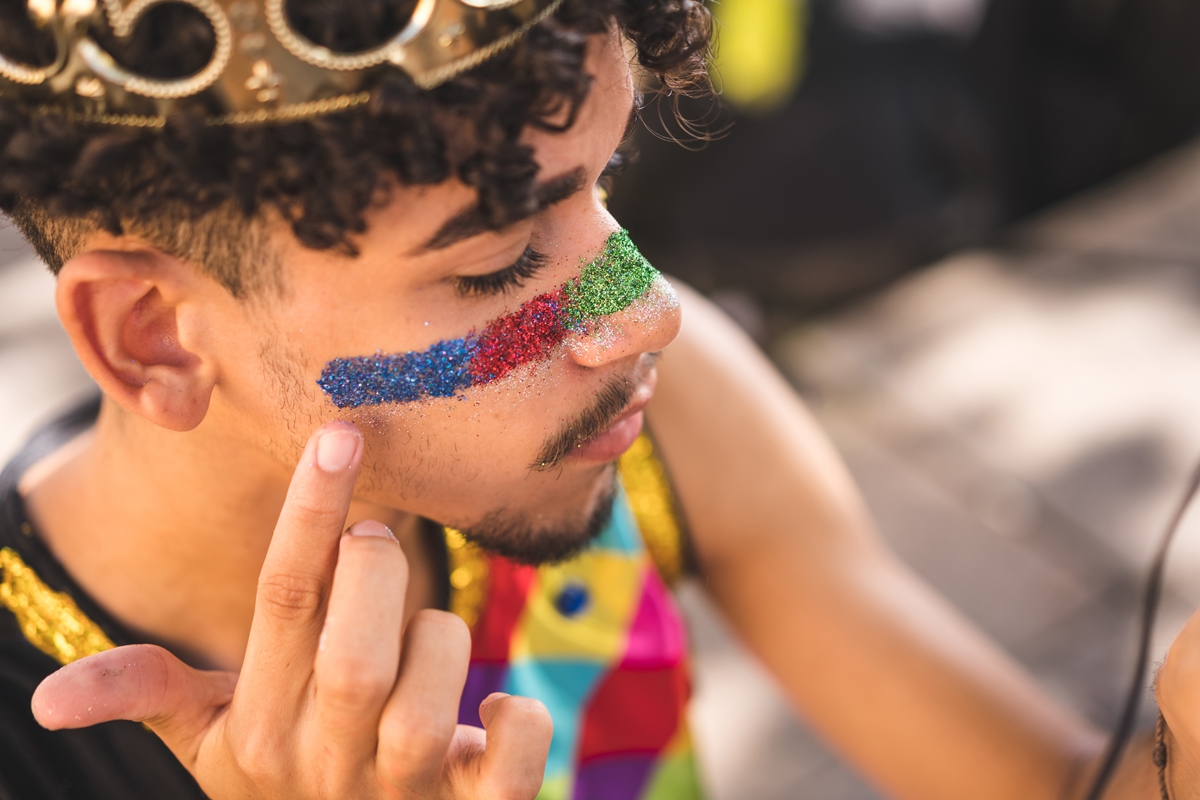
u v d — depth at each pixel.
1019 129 2.89
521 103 0.58
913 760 1.04
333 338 0.66
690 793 1.04
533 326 0.70
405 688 0.66
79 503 0.84
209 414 0.75
